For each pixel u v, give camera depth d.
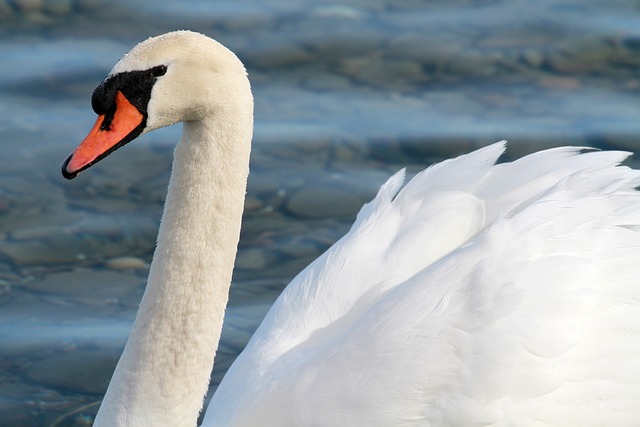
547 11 20.44
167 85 9.08
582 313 9.98
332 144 17.06
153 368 9.93
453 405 9.81
